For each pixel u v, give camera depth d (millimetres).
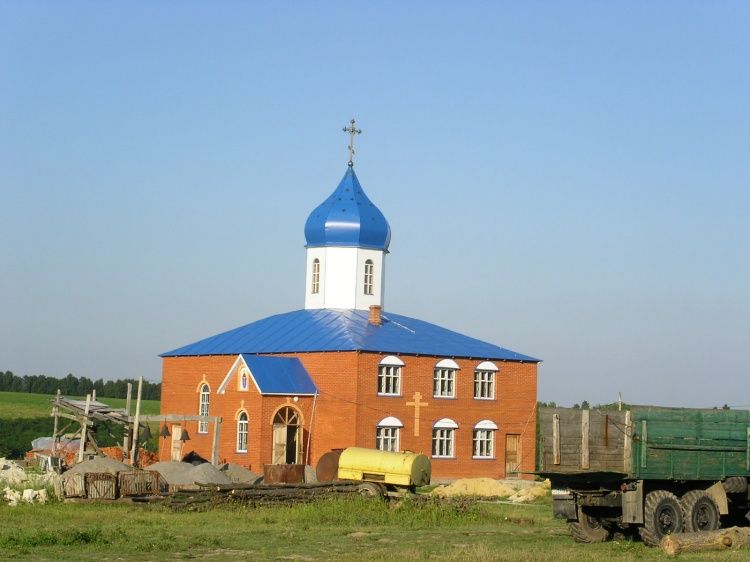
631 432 32062
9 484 45844
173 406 76312
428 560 27844
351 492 44781
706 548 30719
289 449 66812
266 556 29094
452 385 69000
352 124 77562
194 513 40344
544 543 32719
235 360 71062
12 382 163125
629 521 32062
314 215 76188
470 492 56812
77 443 72000
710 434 33250
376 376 66000
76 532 31781
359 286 75375
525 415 71500
